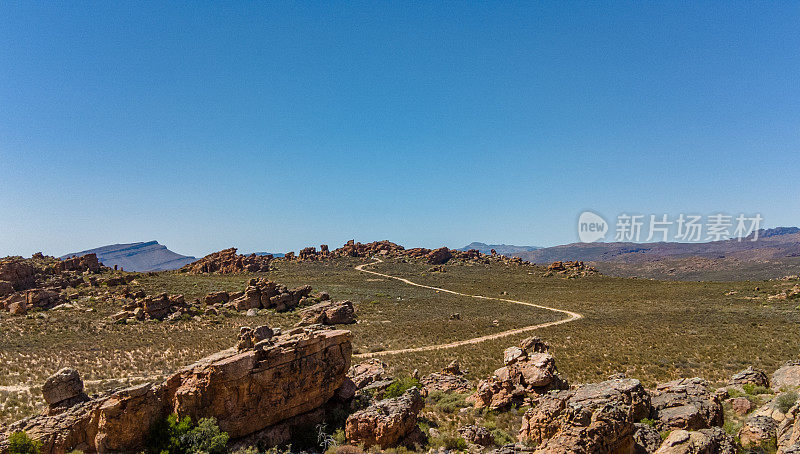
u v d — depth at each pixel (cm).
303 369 2688
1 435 2105
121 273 12088
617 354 5447
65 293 8850
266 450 2386
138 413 2211
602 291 14012
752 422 2289
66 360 5053
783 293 9425
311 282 14638
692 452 1827
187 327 7456
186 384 2389
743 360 4844
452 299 12462
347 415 2806
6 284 8369
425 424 2858
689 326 6956
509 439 2550
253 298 9394
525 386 3231
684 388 2883
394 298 12081
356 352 6234
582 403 2047
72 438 2125
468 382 4100
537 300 12269
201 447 2192
